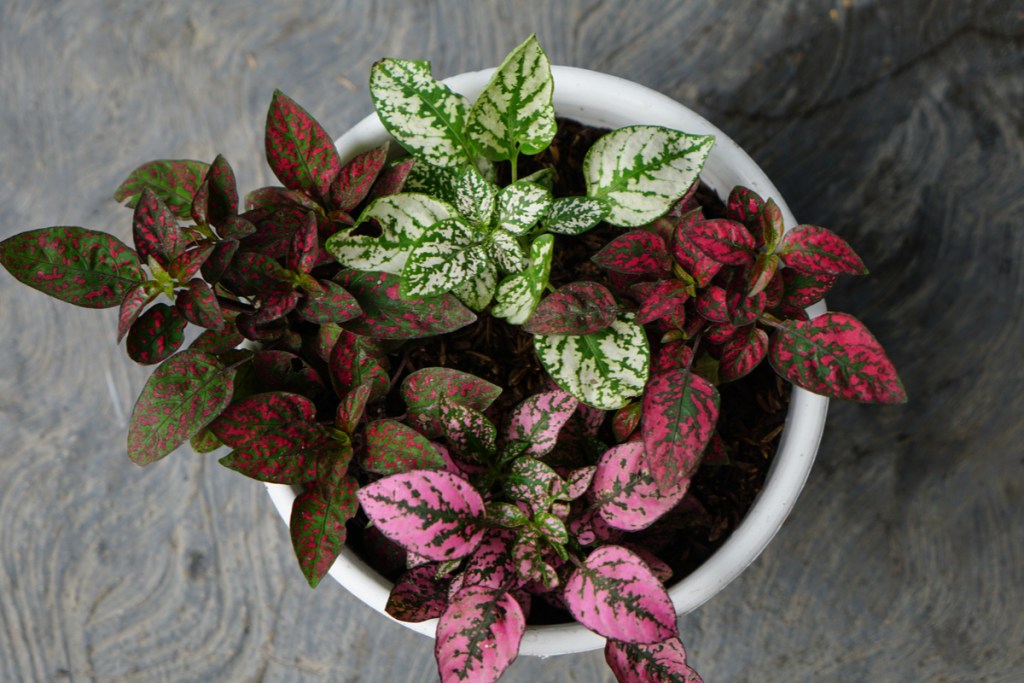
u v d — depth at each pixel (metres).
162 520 0.93
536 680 0.92
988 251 0.90
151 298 0.67
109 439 0.93
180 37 0.93
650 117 0.74
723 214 0.76
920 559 0.91
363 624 0.92
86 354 0.93
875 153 0.90
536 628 0.72
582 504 0.73
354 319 0.70
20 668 0.94
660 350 0.73
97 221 0.93
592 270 0.77
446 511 0.68
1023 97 0.90
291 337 0.72
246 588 0.93
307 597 0.93
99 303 0.69
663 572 0.72
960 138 0.90
